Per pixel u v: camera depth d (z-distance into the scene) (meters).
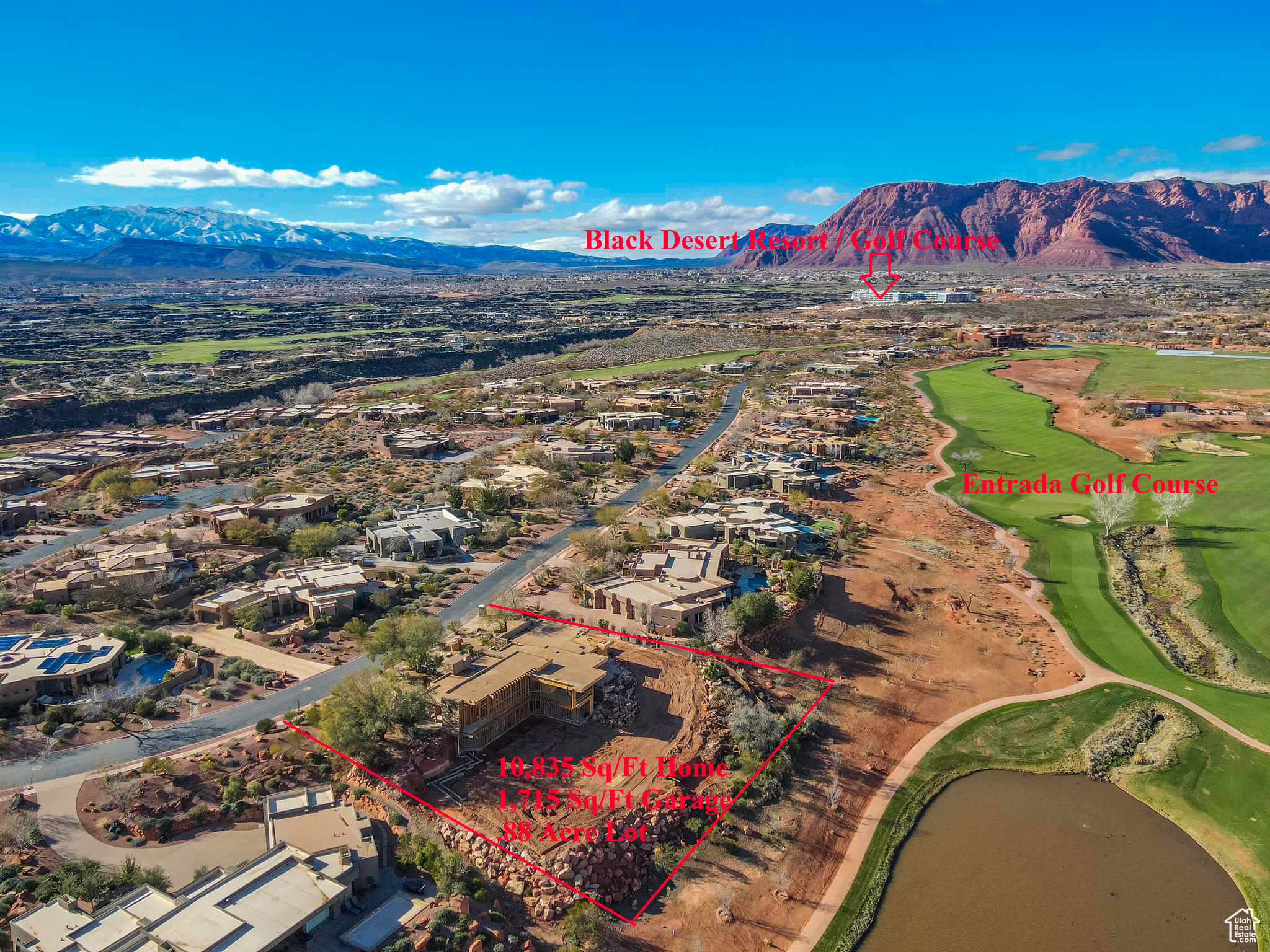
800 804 65.94
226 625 90.00
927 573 107.81
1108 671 86.81
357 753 64.50
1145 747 74.56
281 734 69.00
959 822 65.81
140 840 58.03
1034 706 80.75
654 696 75.12
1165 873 60.66
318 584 95.94
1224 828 64.75
